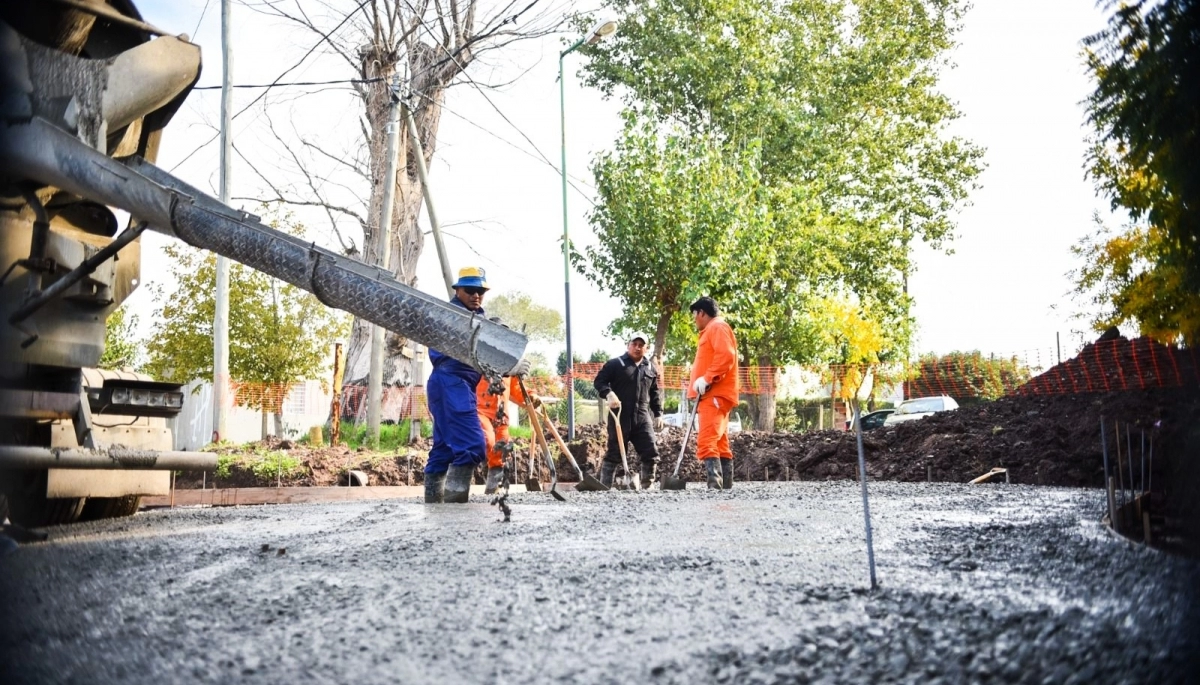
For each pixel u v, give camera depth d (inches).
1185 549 192.7
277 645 109.7
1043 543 199.8
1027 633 108.5
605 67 1593.3
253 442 773.9
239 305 1385.3
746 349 1585.9
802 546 200.8
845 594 134.3
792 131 1556.3
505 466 281.3
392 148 867.4
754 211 1157.1
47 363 268.1
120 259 290.7
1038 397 690.8
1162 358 560.7
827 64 1652.3
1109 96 234.2
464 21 1099.3
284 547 205.5
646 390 550.9
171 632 117.3
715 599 132.9
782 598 132.7
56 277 267.0
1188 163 231.3
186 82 294.0
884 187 1720.0
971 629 110.4
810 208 1521.9
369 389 870.4
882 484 534.3
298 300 1437.0
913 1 1692.9
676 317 1162.0
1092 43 227.5
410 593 142.4
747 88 1542.8
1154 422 434.9
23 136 247.9
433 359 380.5
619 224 1079.0
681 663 98.0
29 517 277.4
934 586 141.9
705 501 368.8
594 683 91.7
